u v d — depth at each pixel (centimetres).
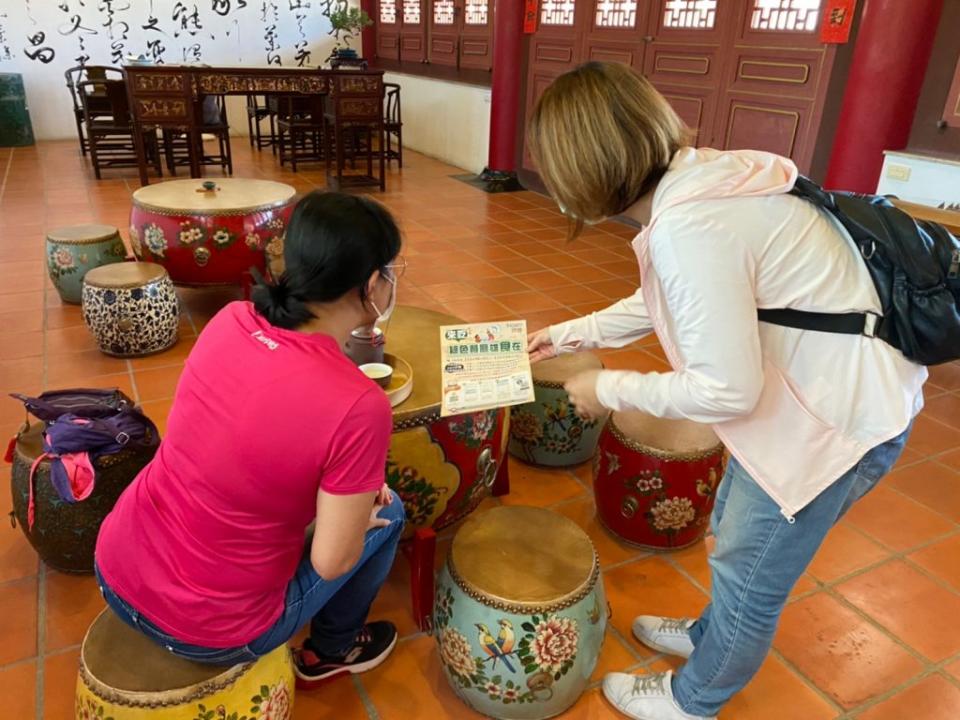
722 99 502
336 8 899
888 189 401
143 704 119
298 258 109
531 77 665
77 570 188
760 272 106
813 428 112
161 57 834
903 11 374
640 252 114
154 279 302
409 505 171
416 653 171
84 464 172
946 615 191
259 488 108
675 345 117
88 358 304
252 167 726
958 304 107
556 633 142
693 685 144
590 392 123
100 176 646
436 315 228
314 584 128
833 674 171
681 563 204
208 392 111
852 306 109
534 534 160
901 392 111
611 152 105
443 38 798
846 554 212
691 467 194
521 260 470
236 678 125
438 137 823
